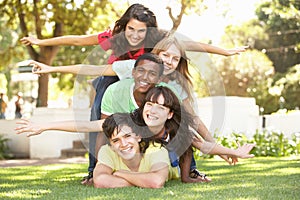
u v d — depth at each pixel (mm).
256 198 3568
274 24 21875
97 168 4422
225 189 4047
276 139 8898
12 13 13383
